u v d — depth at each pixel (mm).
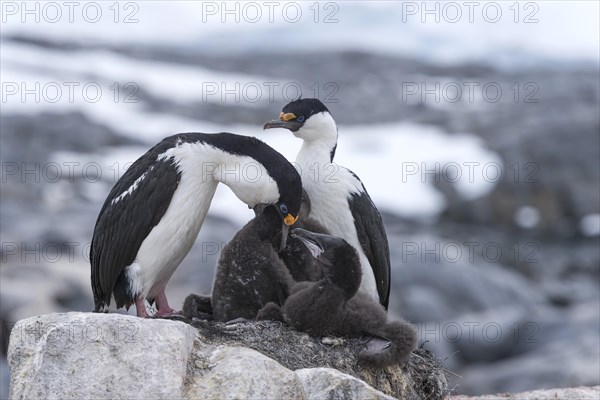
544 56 57031
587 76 46312
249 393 6430
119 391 6387
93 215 24031
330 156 9469
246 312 8141
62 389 6410
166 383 6395
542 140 30547
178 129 32938
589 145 30344
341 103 38188
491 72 48250
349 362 7449
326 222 9273
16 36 47625
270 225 8180
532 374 15891
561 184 29500
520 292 21203
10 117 31109
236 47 56781
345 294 7477
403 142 32406
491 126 33531
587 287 24797
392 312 19031
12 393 6617
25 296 16734
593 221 29234
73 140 30297
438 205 28594
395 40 59062
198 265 19891
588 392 9805
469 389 16109
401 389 7676
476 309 20000
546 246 28125
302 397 6500
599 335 17672
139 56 47906
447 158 30516
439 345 17750
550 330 18344
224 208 25375
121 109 34906
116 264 8297
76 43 48906
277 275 8078
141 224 8172
